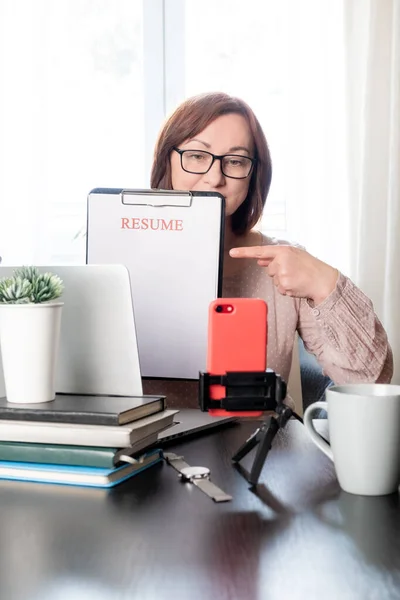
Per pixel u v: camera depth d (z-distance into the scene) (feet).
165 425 2.96
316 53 8.05
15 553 2.00
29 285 2.81
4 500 2.45
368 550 2.00
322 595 1.73
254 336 2.58
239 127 4.93
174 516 2.28
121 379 3.17
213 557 1.96
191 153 4.95
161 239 3.94
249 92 8.60
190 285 3.93
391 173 7.63
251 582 1.81
